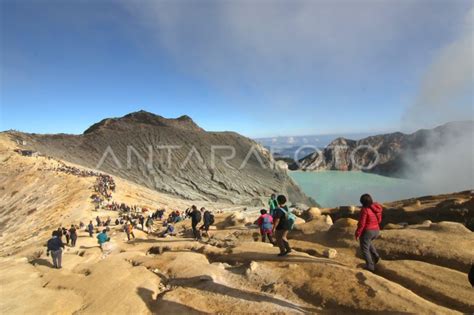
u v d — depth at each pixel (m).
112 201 56.47
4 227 52.75
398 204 24.61
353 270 9.42
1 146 103.44
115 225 37.19
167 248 16.67
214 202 115.50
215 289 9.67
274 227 11.42
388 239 12.51
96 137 159.62
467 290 8.09
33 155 94.81
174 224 28.23
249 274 10.34
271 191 140.38
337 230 14.29
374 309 7.48
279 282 9.55
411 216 19.53
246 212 85.50
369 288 8.30
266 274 10.19
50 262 16.08
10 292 10.94
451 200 19.20
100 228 34.03
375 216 9.47
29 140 137.12
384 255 11.72
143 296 9.75
